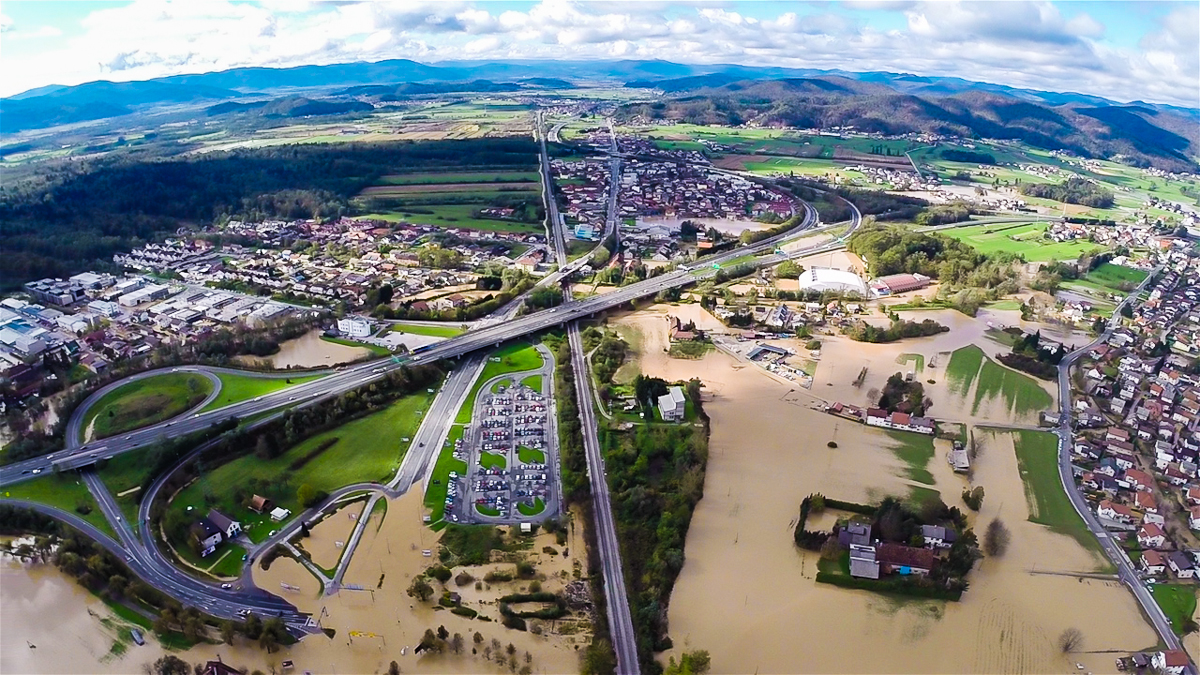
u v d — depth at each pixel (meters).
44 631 138.38
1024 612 147.62
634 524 168.38
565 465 192.75
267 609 144.00
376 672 130.50
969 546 160.12
